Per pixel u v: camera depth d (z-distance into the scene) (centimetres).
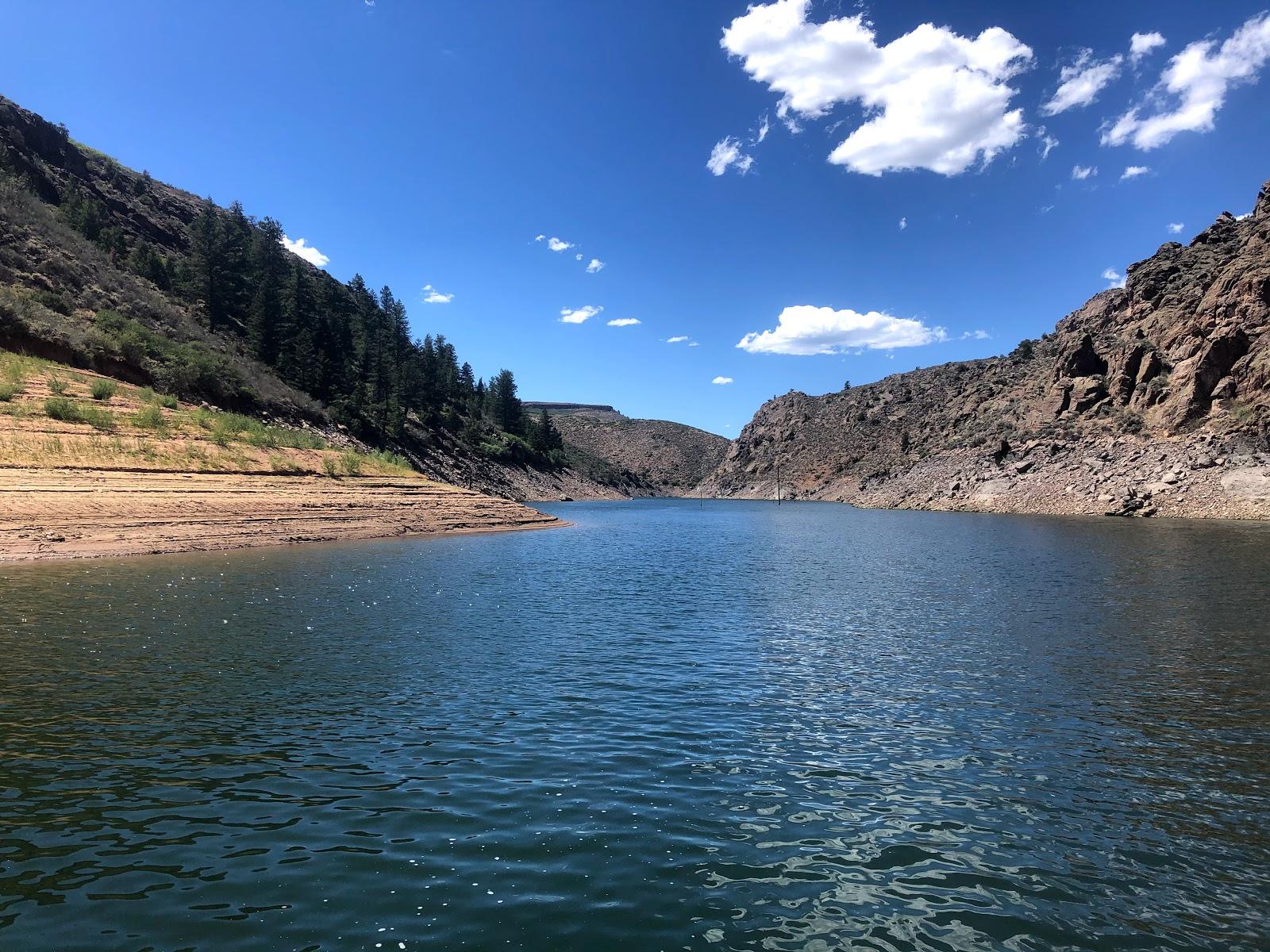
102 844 845
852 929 722
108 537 3775
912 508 13175
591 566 4028
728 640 2103
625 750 1216
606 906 749
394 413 13812
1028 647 2011
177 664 1658
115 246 11844
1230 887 816
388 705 1416
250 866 805
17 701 1366
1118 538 5469
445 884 782
